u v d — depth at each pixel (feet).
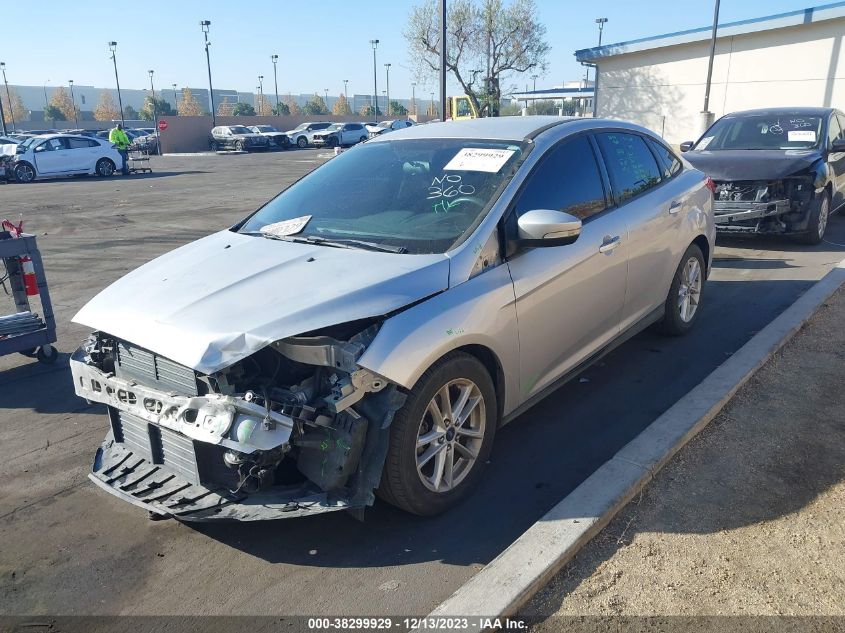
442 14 71.36
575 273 13.07
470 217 11.84
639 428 13.97
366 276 10.44
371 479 9.78
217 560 10.30
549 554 9.46
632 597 8.93
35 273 18.03
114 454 11.58
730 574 9.29
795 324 18.01
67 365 18.94
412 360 9.82
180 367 9.86
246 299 10.18
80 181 81.87
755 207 27.43
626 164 15.78
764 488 11.23
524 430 13.98
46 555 10.53
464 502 11.58
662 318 17.97
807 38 70.79
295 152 145.89
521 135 13.74
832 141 30.71
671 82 81.82
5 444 14.24
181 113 315.99
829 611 8.59
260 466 9.53
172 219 46.65
